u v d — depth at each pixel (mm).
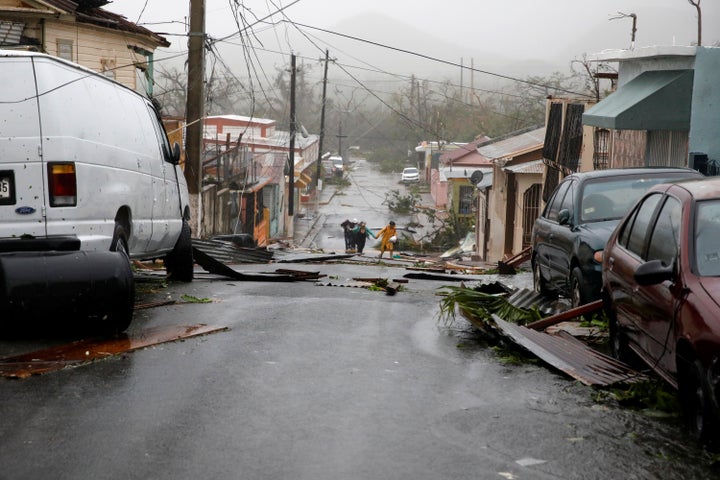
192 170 21891
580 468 4832
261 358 7277
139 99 11359
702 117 14797
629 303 6980
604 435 5430
